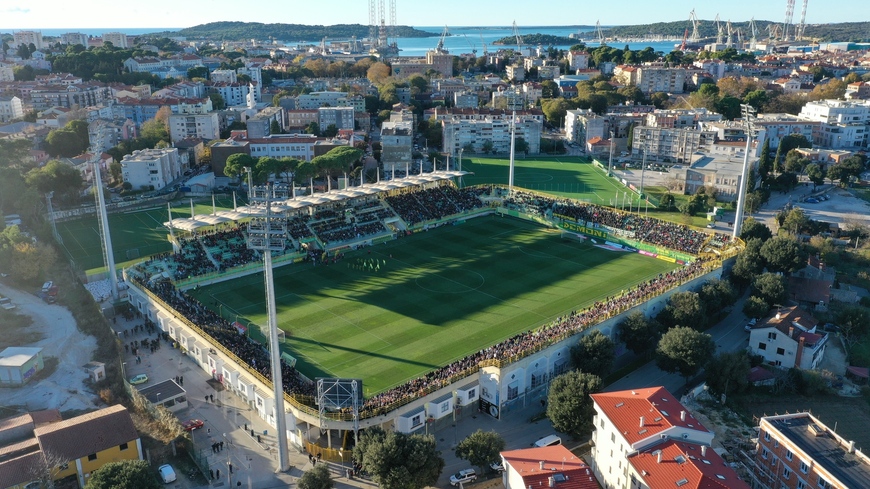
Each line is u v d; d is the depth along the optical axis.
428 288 189.12
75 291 186.88
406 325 165.38
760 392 140.88
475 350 151.62
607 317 153.12
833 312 177.25
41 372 144.50
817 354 150.12
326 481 104.81
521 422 131.62
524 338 147.25
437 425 129.25
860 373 147.50
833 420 131.12
